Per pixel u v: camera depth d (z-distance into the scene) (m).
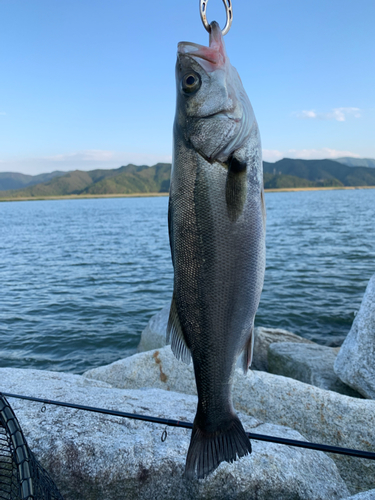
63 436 0.62
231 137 0.39
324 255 4.52
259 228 0.40
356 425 0.73
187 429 0.65
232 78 0.40
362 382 0.96
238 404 0.82
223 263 0.40
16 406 0.71
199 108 0.39
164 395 0.80
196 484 0.56
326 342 1.94
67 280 3.64
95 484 0.57
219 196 0.39
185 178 0.40
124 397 0.77
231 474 0.57
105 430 0.64
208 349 0.41
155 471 0.57
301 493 0.57
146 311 2.52
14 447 0.41
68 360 1.76
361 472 0.71
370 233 6.65
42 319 2.37
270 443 0.63
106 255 5.36
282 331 1.65
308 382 1.16
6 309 2.62
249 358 0.41
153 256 5.18
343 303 2.54
